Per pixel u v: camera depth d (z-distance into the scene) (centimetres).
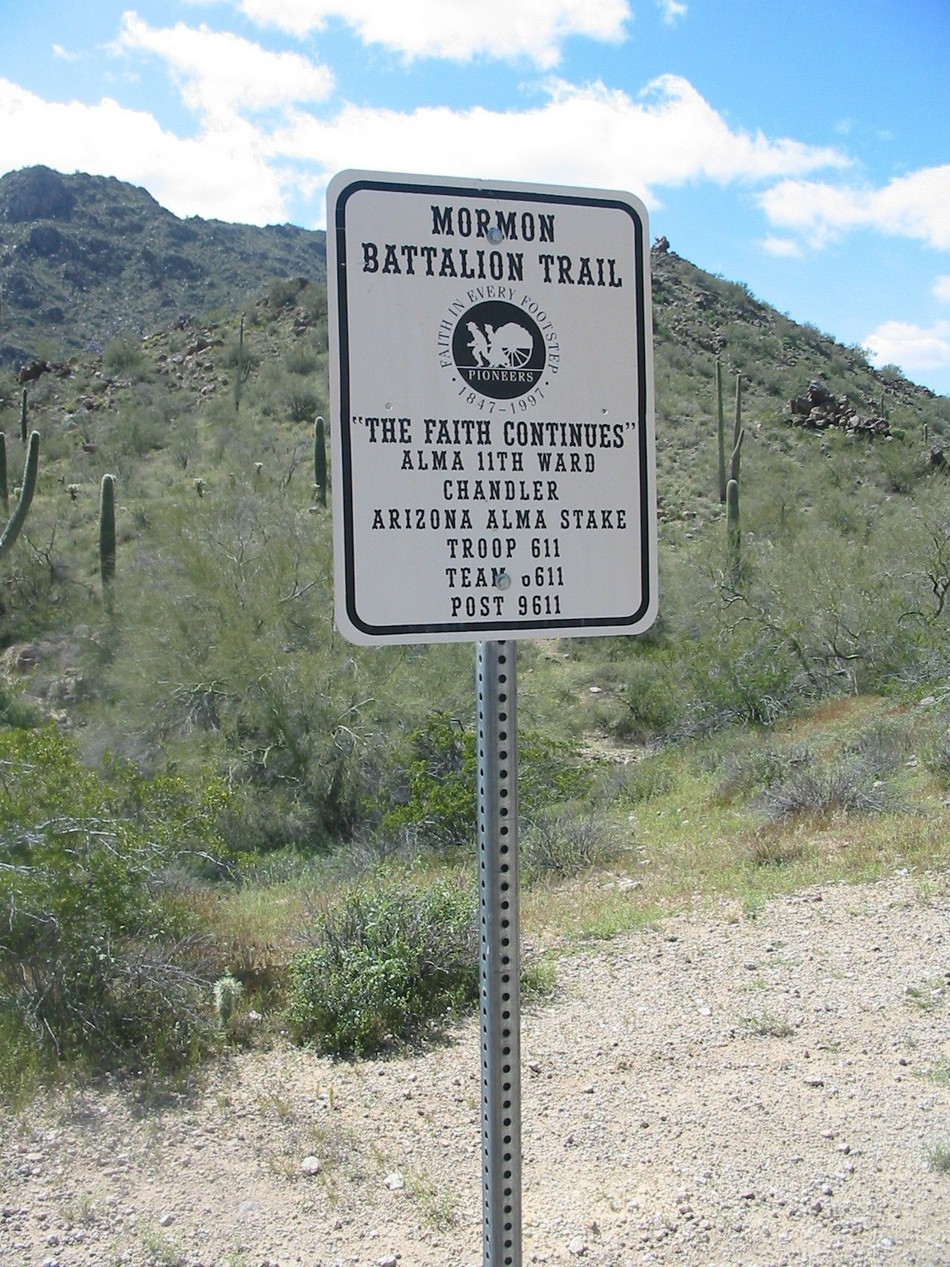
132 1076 524
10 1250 376
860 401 6556
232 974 645
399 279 240
